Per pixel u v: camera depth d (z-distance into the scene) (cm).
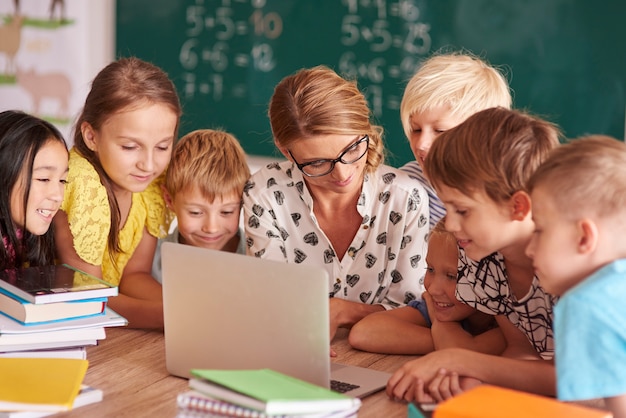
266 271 121
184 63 388
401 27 338
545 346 138
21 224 157
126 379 133
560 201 104
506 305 140
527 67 316
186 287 130
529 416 95
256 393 102
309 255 176
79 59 405
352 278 177
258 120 376
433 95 190
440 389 120
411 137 200
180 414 104
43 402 114
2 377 121
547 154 115
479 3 321
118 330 160
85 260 169
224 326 127
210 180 178
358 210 171
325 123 149
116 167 171
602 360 99
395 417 118
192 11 382
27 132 153
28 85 407
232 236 188
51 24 402
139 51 396
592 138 108
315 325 118
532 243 109
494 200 117
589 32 303
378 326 150
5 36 402
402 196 172
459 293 144
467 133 119
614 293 100
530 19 312
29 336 131
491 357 125
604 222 102
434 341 148
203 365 131
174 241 196
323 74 155
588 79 305
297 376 121
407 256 172
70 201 168
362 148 156
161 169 175
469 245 123
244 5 371
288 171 175
